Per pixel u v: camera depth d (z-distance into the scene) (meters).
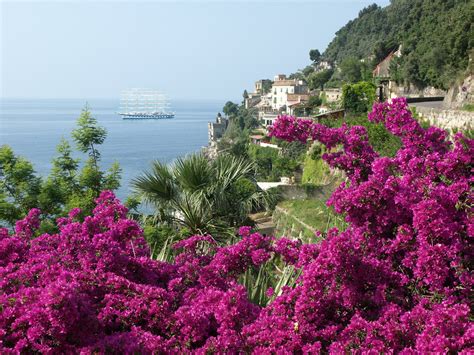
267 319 3.92
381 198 4.40
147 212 11.85
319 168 29.03
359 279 4.09
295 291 4.02
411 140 5.43
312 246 4.59
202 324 3.96
